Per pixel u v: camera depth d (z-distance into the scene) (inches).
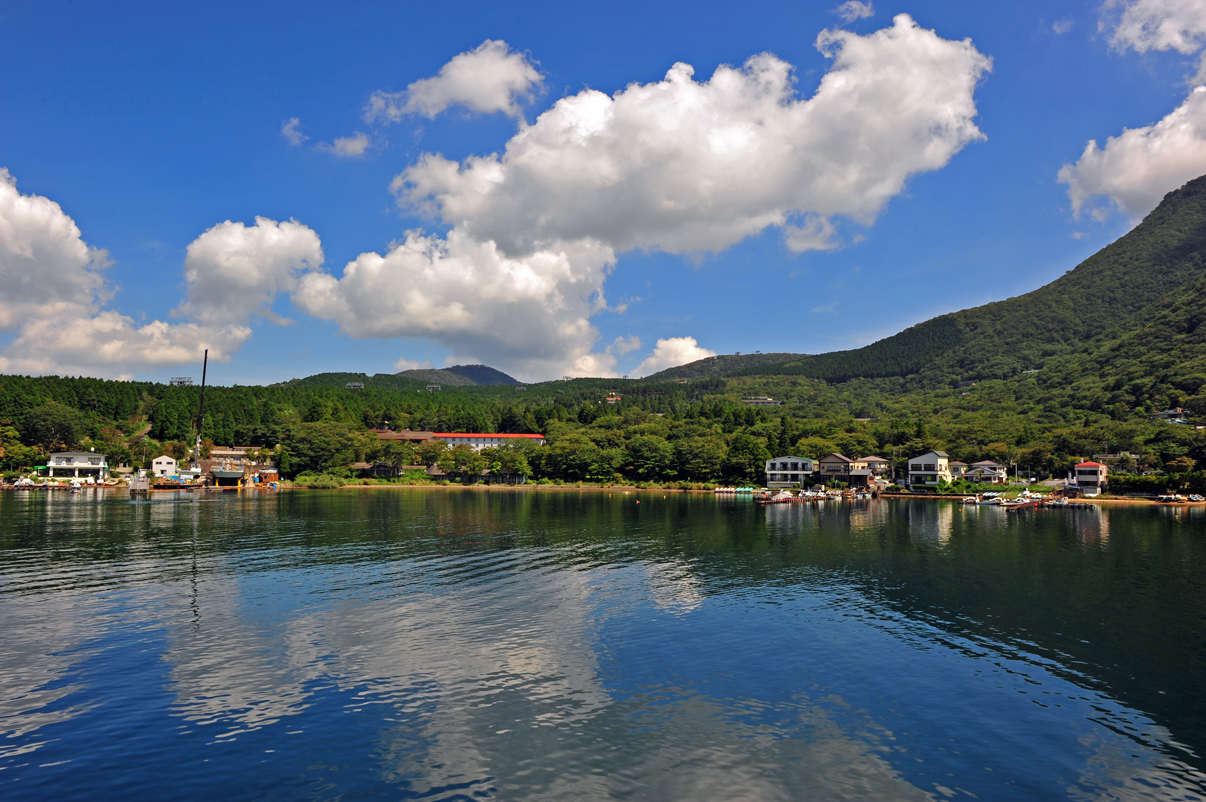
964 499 6633.9
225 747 1029.8
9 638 1529.3
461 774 959.0
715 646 1545.3
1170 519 4694.9
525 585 2156.7
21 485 7391.7
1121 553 2967.5
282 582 2153.1
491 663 1411.2
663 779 952.3
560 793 913.5
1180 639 1616.6
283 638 1551.4
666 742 1066.1
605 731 1102.4
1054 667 1419.8
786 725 1133.7
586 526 3946.9
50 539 3083.2
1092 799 917.2
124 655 1424.7
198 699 1203.9
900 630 1681.8
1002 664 1438.2
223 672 1333.7
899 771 985.5
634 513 4943.4
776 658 1465.3
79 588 2036.2
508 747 1042.7
